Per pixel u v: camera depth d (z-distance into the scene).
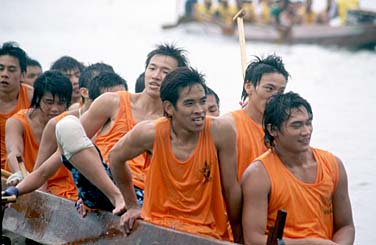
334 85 21.84
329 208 8.20
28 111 11.35
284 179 8.04
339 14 35.16
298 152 8.03
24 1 54.66
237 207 8.30
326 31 31.89
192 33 35.69
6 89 12.18
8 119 11.41
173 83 7.94
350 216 8.31
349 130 16.38
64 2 54.06
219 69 24.94
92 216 8.85
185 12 40.31
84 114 10.20
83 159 8.51
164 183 8.23
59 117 10.34
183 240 7.84
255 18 35.00
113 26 40.34
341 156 14.64
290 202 8.01
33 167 11.37
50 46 32.09
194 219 8.23
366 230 11.40
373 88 21.17
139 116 10.09
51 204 9.52
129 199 8.42
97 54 29.41
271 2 35.50
